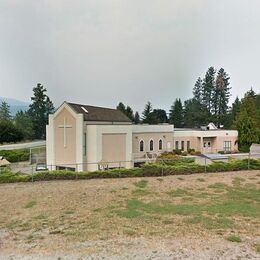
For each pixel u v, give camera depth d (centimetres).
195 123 9750
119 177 2138
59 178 2097
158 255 810
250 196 1585
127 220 1163
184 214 1235
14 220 1232
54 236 998
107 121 3853
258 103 7706
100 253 834
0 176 2039
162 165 2234
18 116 8788
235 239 917
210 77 9750
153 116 10256
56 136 3528
